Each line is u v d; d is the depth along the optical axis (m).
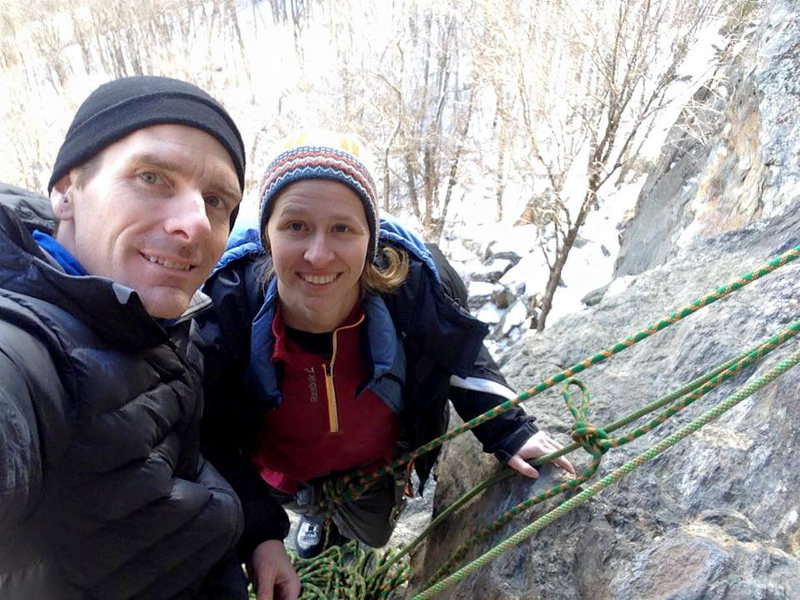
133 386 0.59
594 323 1.33
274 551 0.94
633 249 2.92
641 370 1.13
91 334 0.57
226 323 0.91
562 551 0.89
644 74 3.03
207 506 0.71
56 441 0.52
